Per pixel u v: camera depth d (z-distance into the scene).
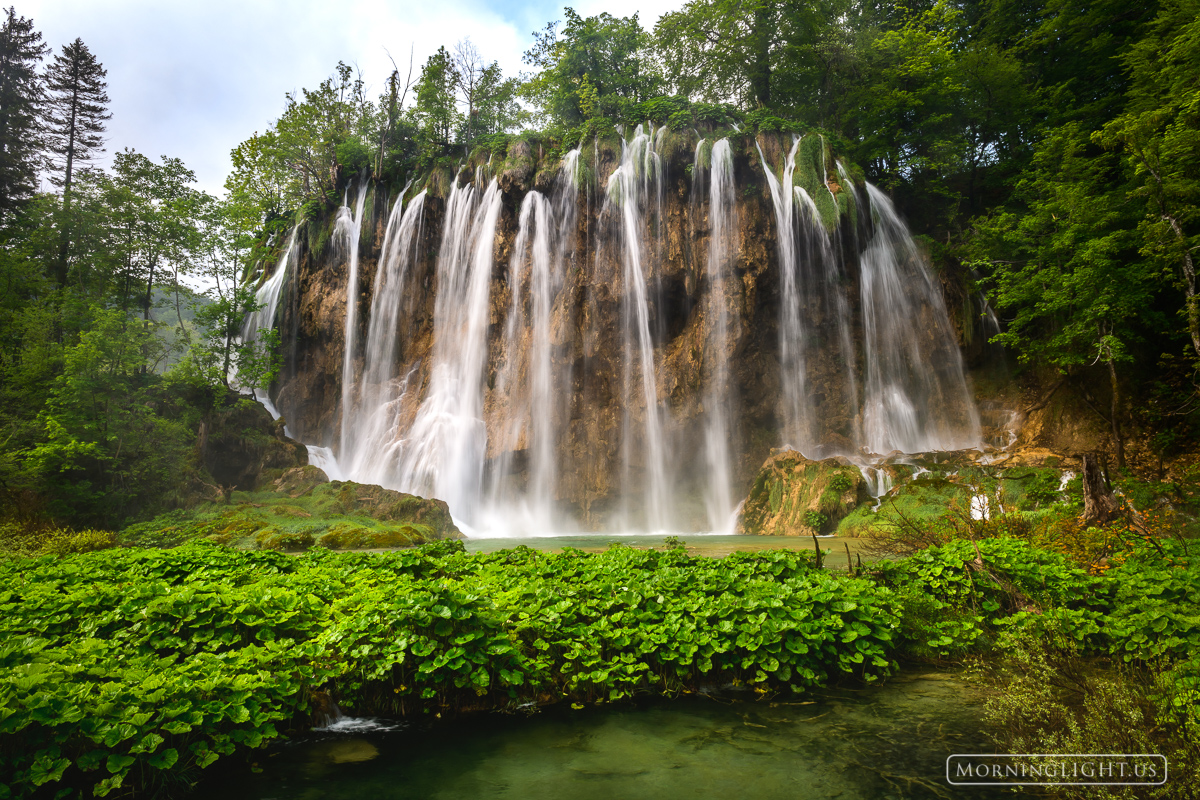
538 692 6.48
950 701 6.31
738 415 32.44
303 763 5.18
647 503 32.59
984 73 34.66
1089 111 32.25
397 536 21.28
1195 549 8.98
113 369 26.75
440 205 40.44
